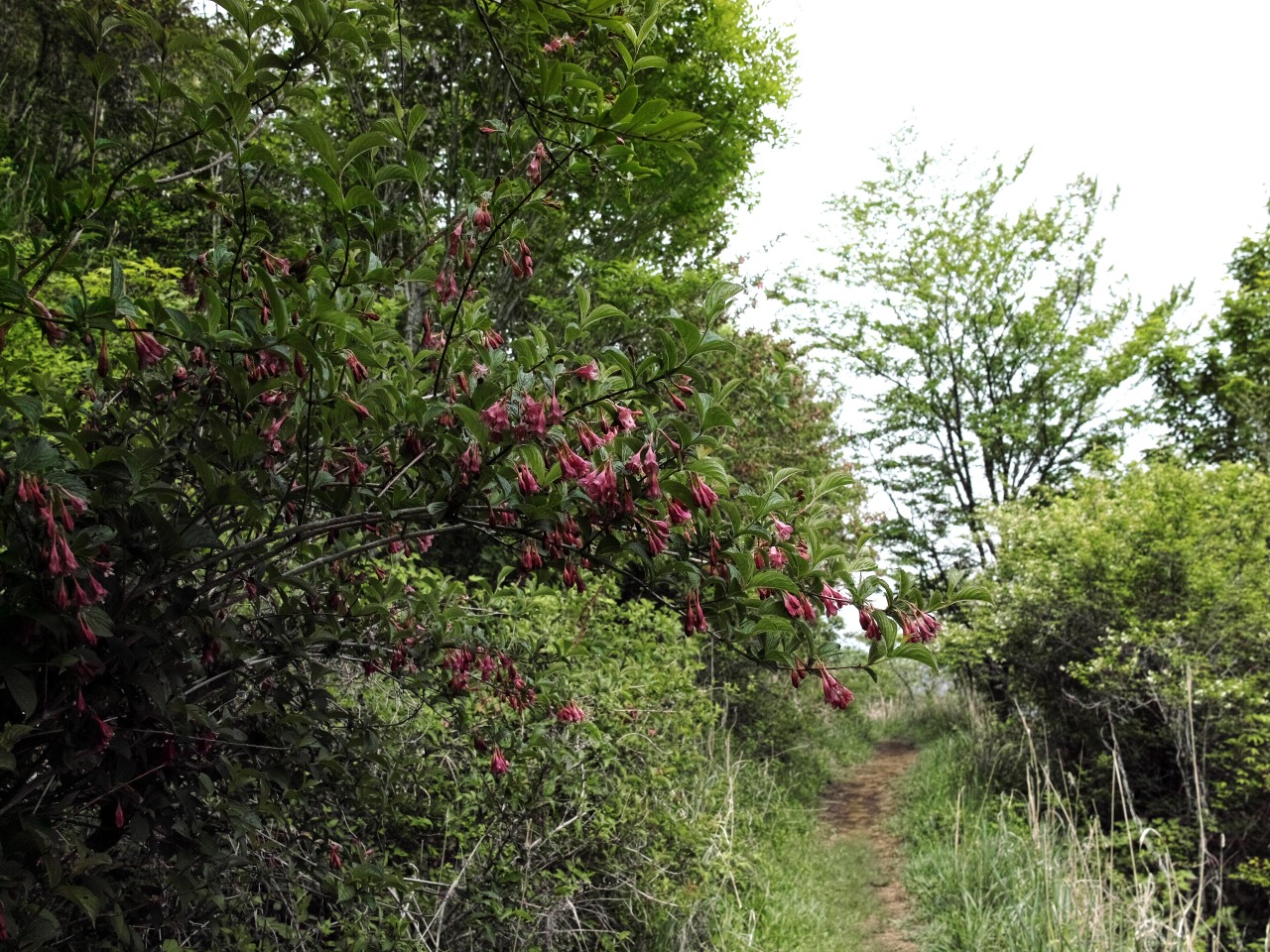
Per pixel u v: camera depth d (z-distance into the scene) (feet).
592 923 15.47
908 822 31.89
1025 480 50.21
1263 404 46.88
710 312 6.36
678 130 6.11
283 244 17.57
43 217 5.56
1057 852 22.98
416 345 18.79
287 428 6.70
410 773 10.73
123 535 5.69
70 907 6.66
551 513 6.27
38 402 4.92
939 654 34.04
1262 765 23.26
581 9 6.27
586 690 14.92
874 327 51.34
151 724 6.28
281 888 9.28
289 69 6.08
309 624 7.59
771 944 18.98
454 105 26.02
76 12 5.92
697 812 19.43
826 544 6.91
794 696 37.27
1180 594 27.96
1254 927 23.48
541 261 29.07
